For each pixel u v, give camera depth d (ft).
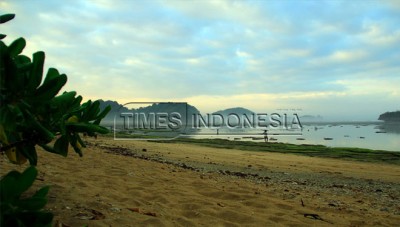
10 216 5.07
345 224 17.46
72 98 7.40
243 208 18.48
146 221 13.51
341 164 59.41
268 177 38.96
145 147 72.08
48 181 18.76
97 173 24.31
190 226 14.12
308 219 17.58
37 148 32.53
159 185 22.86
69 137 7.94
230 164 51.24
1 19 6.90
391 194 31.78
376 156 75.82
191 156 59.36
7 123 5.84
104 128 7.97
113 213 13.97
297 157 69.56
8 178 5.00
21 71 6.07
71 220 12.19
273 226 15.40
